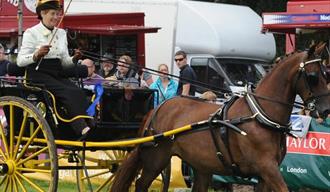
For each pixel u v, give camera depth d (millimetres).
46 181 15586
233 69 23188
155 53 22609
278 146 10891
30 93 11914
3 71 15844
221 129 11109
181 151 11695
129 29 21156
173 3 22500
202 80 22641
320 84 10703
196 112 11656
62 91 11625
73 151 11977
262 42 24094
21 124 11984
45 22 11906
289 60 10914
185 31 23016
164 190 12711
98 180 15039
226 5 24219
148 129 12008
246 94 11148
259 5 29188
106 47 21766
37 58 11414
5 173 11891
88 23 21453
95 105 11562
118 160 12648
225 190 15047
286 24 21359
